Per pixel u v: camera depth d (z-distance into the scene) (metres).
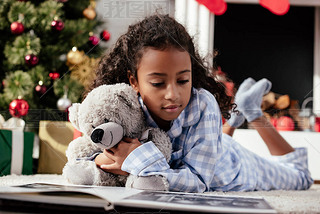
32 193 0.48
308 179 1.10
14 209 0.44
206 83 0.90
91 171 0.73
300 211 0.54
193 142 0.78
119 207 0.44
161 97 0.69
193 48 0.79
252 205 0.47
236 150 0.96
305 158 1.12
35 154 1.62
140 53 0.72
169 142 0.77
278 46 1.28
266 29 1.29
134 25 0.75
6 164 1.30
